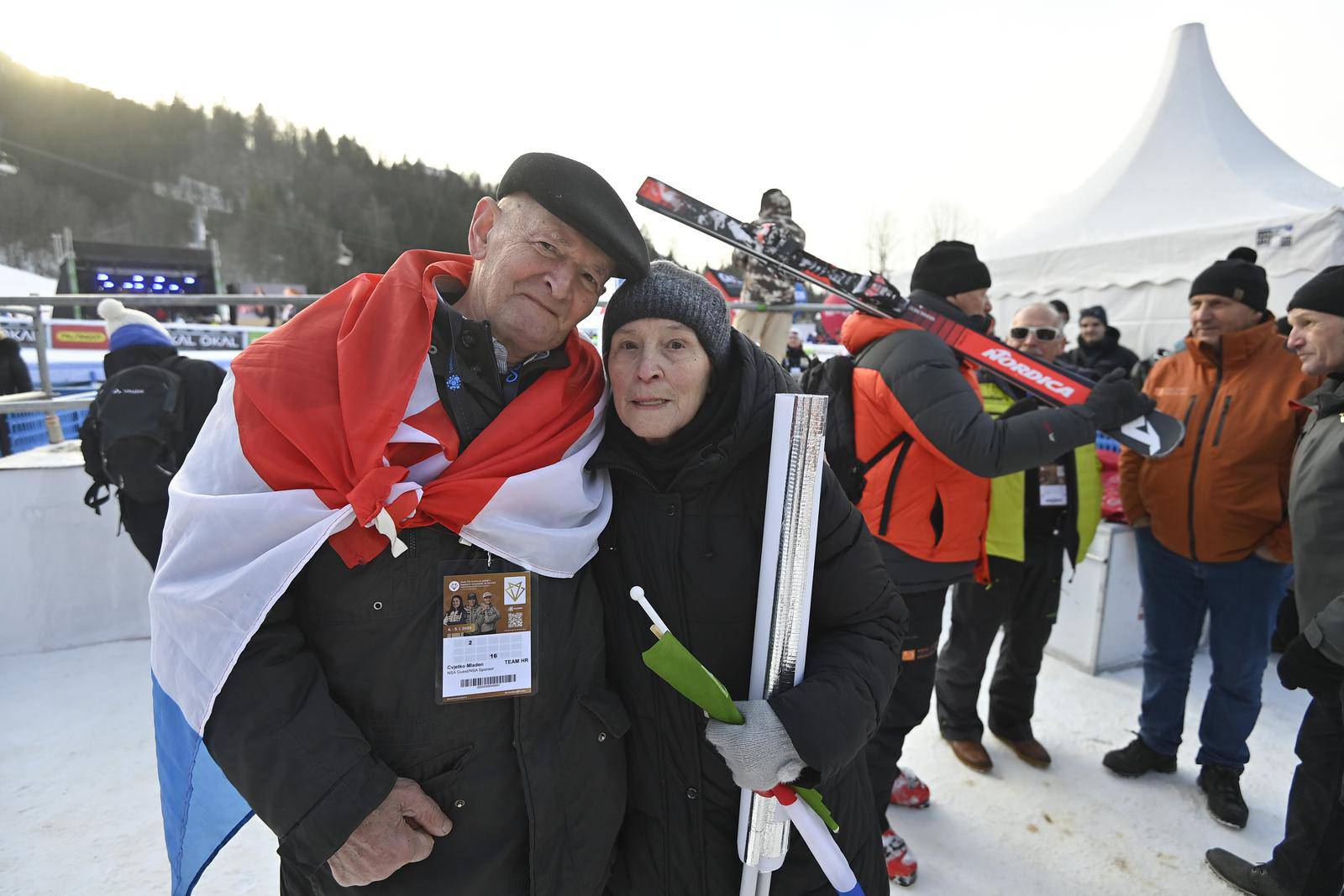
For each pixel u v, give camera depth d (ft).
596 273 3.17
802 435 3.12
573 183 3.01
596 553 3.32
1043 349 9.78
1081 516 7.43
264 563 2.57
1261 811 7.03
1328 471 5.10
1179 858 6.39
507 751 3.00
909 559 5.58
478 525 2.81
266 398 2.74
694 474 3.18
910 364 5.35
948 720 7.88
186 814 2.69
